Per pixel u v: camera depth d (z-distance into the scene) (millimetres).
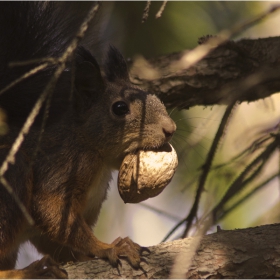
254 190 8516
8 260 10578
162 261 8430
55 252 10914
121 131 9766
